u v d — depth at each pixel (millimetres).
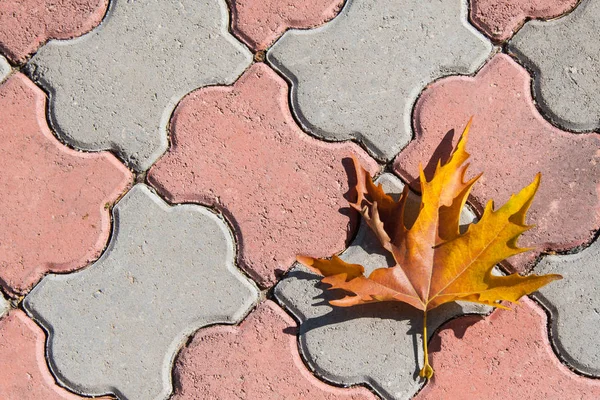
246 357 1704
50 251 1720
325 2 1744
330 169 1724
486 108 1727
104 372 1706
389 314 1702
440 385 1693
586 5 1736
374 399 1695
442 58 1735
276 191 1723
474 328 1699
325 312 1705
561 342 1694
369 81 1733
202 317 1710
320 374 1700
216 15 1748
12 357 1710
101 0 1750
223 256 1716
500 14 1737
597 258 1703
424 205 1653
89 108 1737
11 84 1741
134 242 1719
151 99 1737
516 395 1691
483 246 1648
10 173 1730
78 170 1730
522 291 1644
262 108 1733
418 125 1726
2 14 1748
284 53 1739
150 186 1728
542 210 1713
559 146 1719
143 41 1745
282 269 1712
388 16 1741
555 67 1729
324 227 1716
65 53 1744
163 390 1703
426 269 1662
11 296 1719
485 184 1717
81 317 1713
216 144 1730
